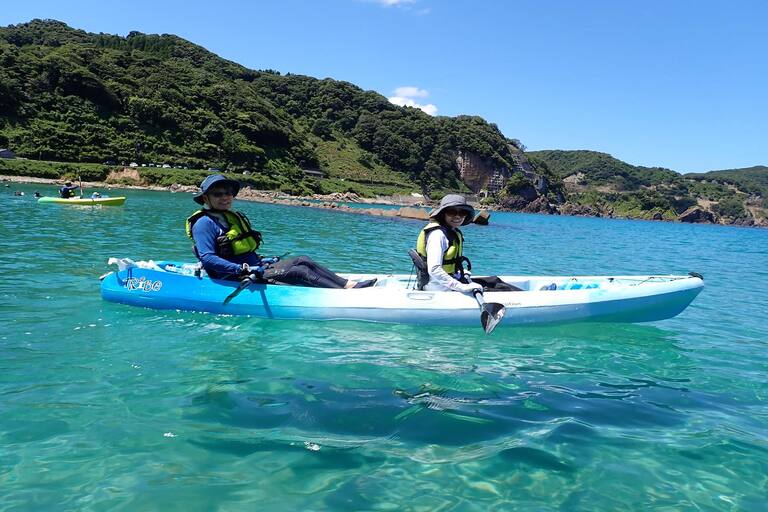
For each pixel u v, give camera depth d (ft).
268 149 315.37
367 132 424.46
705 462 9.86
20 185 148.87
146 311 19.16
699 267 50.08
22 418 10.44
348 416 11.16
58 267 26.84
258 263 19.62
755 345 18.71
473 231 90.38
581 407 12.34
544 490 8.68
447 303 18.51
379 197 326.24
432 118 461.37
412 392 12.67
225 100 318.04
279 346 15.88
